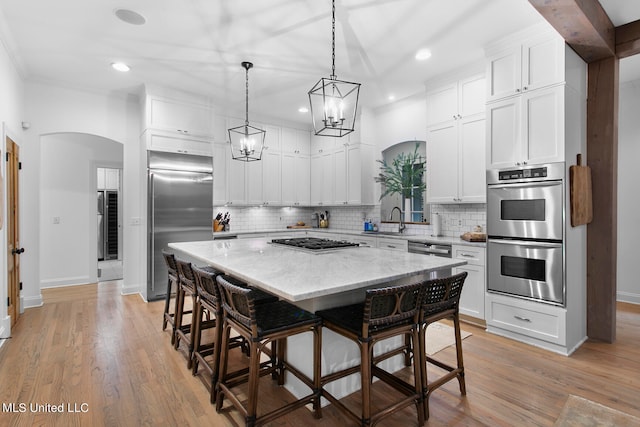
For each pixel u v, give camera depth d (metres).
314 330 1.96
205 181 4.73
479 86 3.62
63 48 3.32
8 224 3.33
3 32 2.95
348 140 5.46
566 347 2.80
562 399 2.18
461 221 4.20
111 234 7.73
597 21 2.64
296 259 2.47
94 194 5.46
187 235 4.58
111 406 2.09
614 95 3.05
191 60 3.59
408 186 4.77
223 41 3.20
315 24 2.91
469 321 3.52
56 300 4.41
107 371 2.52
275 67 3.77
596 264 3.13
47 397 2.18
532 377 2.45
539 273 2.95
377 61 3.62
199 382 2.38
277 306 2.15
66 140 5.25
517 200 3.09
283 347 2.36
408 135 4.86
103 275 5.98
